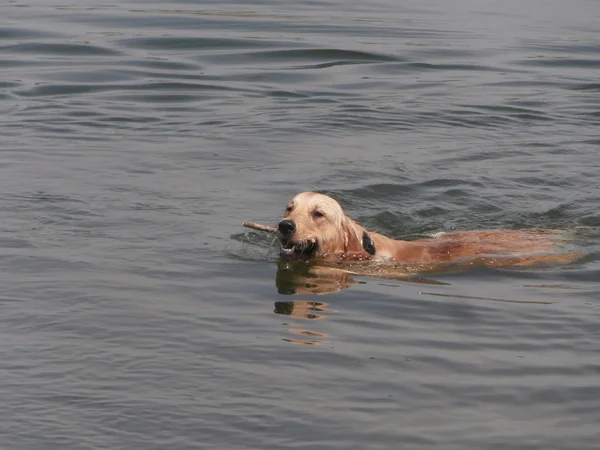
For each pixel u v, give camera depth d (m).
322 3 92.88
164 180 41.56
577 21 86.44
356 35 75.81
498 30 80.50
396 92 59.34
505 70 65.56
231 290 29.52
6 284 29.06
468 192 41.53
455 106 56.16
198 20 80.00
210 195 39.69
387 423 21.12
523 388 22.81
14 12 82.06
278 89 59.41
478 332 26.30
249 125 51.38
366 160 45.75
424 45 72.81
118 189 39.97
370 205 39.81
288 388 22.69
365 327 26.64
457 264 32.94
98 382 22.78
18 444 20.06
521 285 30.53
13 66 62.91
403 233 37.28
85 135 48.66
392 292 29.80
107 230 34.78
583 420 21.33
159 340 25.30
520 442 20.41
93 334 25.56
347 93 58.84
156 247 33.22
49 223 35.31
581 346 25.27
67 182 40.62
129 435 20.52
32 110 53.16
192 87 59.16
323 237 32.84
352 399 22.20
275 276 31.02
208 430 20.77
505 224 38.31
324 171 43.69
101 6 86.38
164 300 28.33
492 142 49.44
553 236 35.81
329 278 31.12
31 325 26.02
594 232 36.50
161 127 50.66
